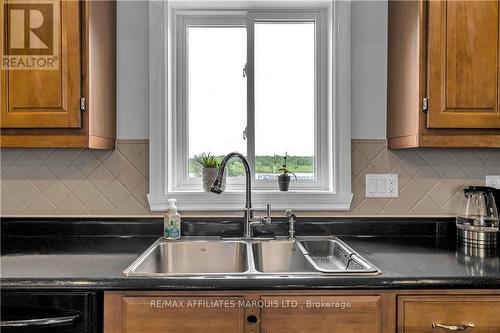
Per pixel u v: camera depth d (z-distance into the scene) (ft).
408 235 5.61
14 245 5.05
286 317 3.54
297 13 5.97
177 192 5.59
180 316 3.51
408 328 3.55
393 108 5.41
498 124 4.54
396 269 3.81
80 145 4.72
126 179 5.64
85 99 4.69
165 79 5.60
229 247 5.14
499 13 4.54
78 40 4.66
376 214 5.66
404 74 5.01
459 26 4.53
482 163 5.62
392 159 5.66
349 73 5.58
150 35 5.55
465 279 3.55
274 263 5.13
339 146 5.57
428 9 4.54
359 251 4.65
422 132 4.59
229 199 5.57
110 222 5.59
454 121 4.53
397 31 5.26
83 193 5.63
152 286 3.50
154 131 5.57
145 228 5.59
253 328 3.52
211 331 3.52
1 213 5.61
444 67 4.53
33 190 5.61
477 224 5.03
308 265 4.26
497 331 3.55
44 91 4.65
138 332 3.51
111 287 3.51
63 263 4.08
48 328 3.50
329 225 5.59
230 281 3.51
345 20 5.57
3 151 5.58
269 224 5.40
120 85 5.64
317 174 5.97
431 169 5.64
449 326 3.53
